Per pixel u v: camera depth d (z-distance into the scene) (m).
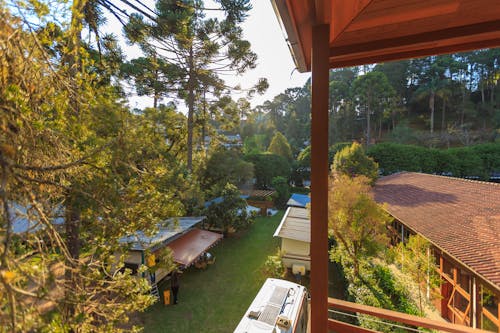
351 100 31.25
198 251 8.30
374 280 7.03
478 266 4.94
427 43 1.90
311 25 1.67
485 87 27.91
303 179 25.19
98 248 1.72
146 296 1.75
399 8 1.51
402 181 15.50
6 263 0.78
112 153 1.71
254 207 17.34
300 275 8.57
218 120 15.88
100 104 1.80
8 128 1.08
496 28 1.72
